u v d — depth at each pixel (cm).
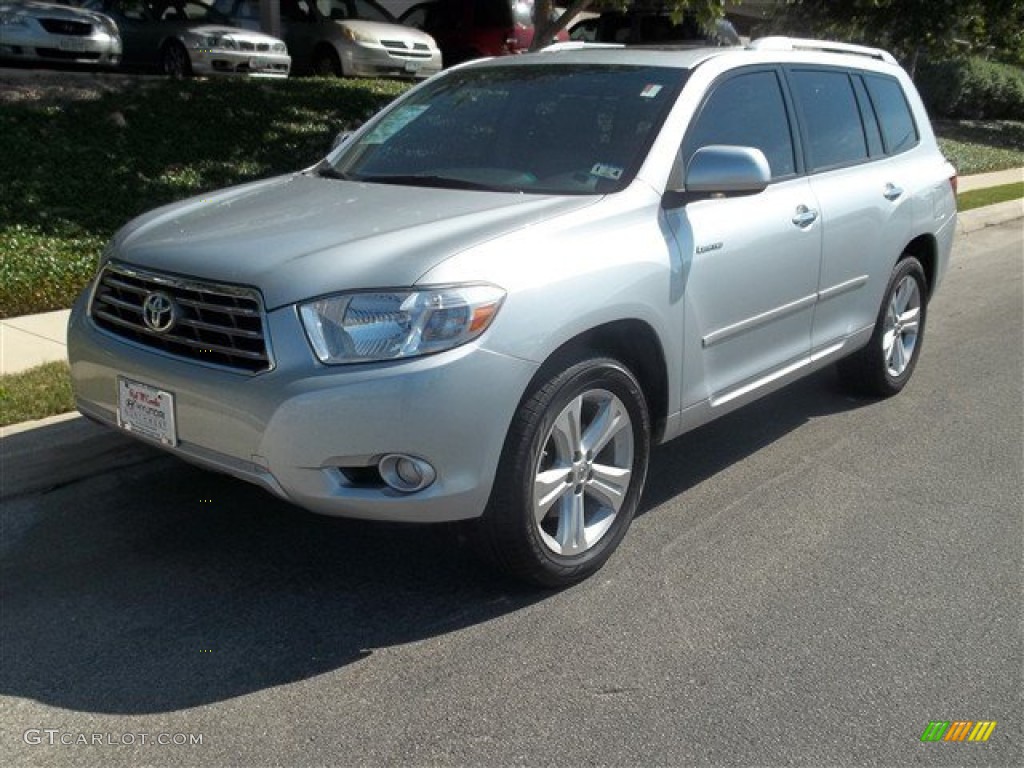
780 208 493
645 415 421
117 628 375
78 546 432
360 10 1750
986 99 2664
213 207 442
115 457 502
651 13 1681
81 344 406
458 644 369
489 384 351
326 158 524
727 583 416
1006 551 450
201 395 358
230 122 1148
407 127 510
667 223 427
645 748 316
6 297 712
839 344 568
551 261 374
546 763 308
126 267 394
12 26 1234
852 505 494
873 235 573
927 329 843
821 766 310
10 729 319
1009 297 967
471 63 550
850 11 1928
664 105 457
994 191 1577
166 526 450
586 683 348
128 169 978
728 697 342
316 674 350
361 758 309
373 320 342
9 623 376
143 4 1486
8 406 523
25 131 992
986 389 680
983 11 1952
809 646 373
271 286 350
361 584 408
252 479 357
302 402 339
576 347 391
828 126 559
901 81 650
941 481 525
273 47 1478
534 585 403
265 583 407
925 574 428
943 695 346
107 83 1201
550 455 391
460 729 323
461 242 364
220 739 317
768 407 635
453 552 433
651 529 464
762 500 497
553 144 457
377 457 345
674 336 429
